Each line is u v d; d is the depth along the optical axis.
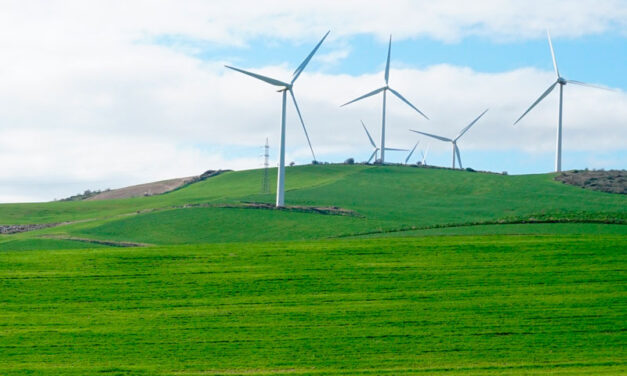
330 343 44.59
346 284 57.31
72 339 45.50
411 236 78.38
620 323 47.38
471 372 39.34
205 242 90.38
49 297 54.47
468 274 59.50
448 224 88.19
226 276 59.97
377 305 52.06
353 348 43.72
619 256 63.94
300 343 44.66
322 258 65.44
